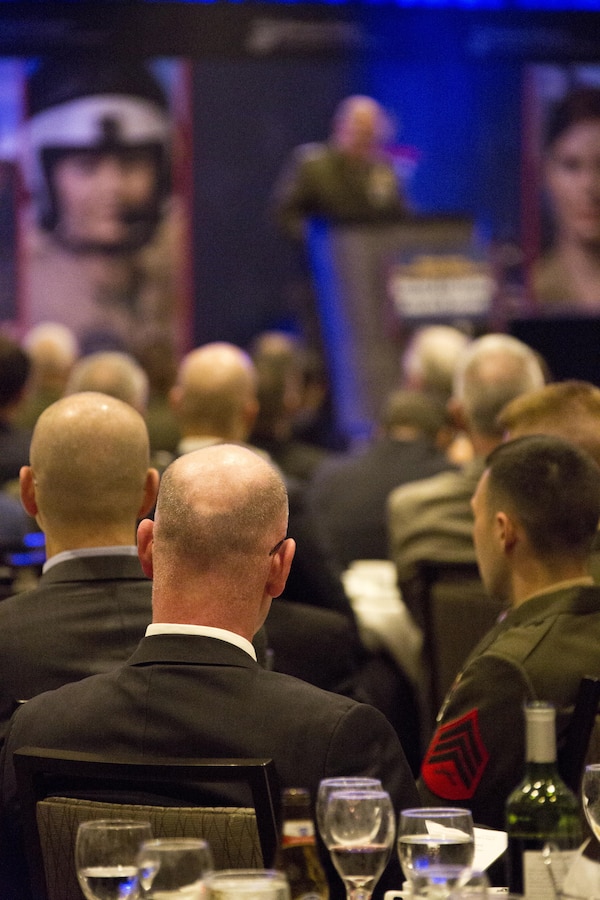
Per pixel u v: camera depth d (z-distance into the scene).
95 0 17.77
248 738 3.89
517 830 3.65
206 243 22.41
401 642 8.23
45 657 5.01
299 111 22.66
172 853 3.13
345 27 18.14
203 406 8.84
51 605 5.13
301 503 7.67
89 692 4.11
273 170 22.56
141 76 22.06
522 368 7.93
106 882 3.35
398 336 16.59
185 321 22.36
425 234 16.78
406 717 8.20
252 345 22.48
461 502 7.68
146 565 4.51
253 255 22.50
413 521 7.70
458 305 16.55
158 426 11.80
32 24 17.78
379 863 3.43
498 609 6.81
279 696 3.95
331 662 7.02
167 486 4.15
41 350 14.57
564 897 3.38
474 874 3.18
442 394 11.61
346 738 3.88
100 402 5.46
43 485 5.34
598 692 4.41
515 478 5.07
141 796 3.84
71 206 22.00
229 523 4.06
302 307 17.97
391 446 10.04
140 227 22.19
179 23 17.89
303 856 3.29
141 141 22.12
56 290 22.02
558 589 4.96
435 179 22.70
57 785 3.90
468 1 18.45
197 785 3.84
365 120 18.16
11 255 21.86
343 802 3.44
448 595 6.99
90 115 21.97
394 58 18.36
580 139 22.72
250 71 22.33
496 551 5.15
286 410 11.88
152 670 4.04
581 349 10.98
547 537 5.02
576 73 22.69
